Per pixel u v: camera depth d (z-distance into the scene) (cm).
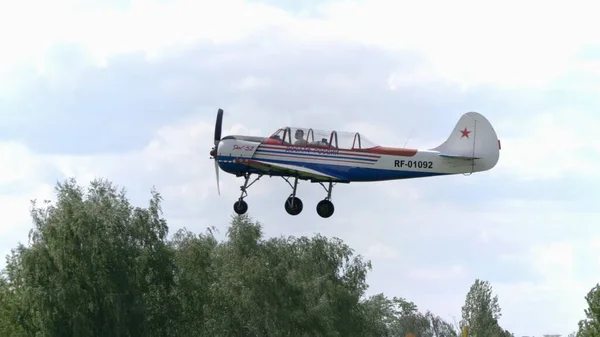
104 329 18350
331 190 13238
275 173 13150
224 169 13238
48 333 18112
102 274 18725
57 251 18550
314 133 13088
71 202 19450
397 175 13000
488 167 13225
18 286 19412
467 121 13312
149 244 19838
